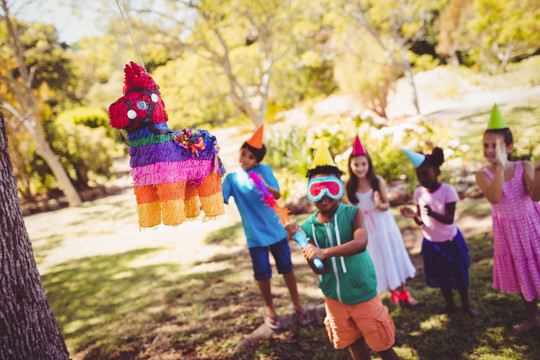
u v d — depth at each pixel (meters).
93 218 10.64
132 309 4.44
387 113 19.58
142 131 1.63
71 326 4.29
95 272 6.02
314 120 9.31
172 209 1.63
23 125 12.86
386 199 3.50
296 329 3.44
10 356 1.87
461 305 3.37
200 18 12.18
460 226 5.03
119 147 22.55
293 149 8.45
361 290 2.38
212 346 3.41
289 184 7.49
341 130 7.47
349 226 2.43
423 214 3.26
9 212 1.89
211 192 1.83
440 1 18.94
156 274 5.46
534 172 2.68
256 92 14.29
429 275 3.29
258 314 3.83
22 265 1.93
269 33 12.99
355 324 2.49
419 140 6.85
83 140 15.46
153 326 3.95
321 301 3.74
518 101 13.85
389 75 17.80
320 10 15.80
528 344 2.73
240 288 4.52
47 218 11.84
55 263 6.94
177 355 3.37
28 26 11.86
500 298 3.36
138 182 1.65
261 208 3.42
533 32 15.51
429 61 24.06
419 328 3.16
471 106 15.97
